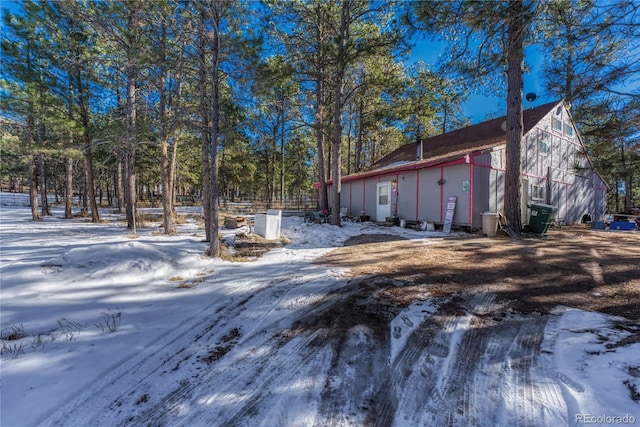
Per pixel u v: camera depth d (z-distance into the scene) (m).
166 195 10.04
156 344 2.83
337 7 11.75
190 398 2.08
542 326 2.95
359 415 1.88
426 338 2.80
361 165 30.52
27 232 10.00
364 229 11.24
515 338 2.74
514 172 8.91
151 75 9.80
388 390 2.11
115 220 15.29
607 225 12.60
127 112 10.60
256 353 2.65
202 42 7.17
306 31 12.65
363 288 4.21
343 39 10.48
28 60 11.03
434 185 11.36
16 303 3.63
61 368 2.41
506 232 8.79
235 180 33.12
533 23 4.21
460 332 2.90
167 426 1.83
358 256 6.36
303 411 1.92
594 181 16.62
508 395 2.00
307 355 2.60
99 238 8.77
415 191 12.15
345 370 2.36
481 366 2.35
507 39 4.68
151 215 17.77
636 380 1.97
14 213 19.27
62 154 12.23
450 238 8.59
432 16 4.43
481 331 2.90
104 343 2.82
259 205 25.16
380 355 2.55
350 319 3.26
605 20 3.75
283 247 7.89
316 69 12.43
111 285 4.33
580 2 3.80
